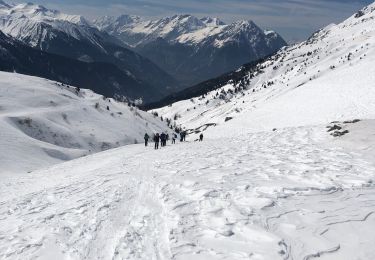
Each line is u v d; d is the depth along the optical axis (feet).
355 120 110.73
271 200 41.37
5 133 247.09
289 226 35.01
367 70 413.80
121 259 31.83
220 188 47.83
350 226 34.24
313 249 30.60
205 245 32.63
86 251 34.19
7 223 46.11
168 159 83.25
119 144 390.42
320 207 39.37
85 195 55.83
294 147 85.20
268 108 389.80
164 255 31.60
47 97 426.92
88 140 364.38
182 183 53.52
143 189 54.80
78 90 577.84
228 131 333.42
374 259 28.55
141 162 87.10
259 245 31.60
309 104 346.33
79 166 116.16
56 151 253.03
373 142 80.12
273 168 59.62
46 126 332.60
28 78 507.30
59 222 42.57
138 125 517.14
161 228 37.86
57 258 33.01
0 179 122.52
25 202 57.88
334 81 411.34
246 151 84.43
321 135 100.63
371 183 48.75
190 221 38.17
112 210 45.78
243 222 36.27
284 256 29.50
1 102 373.20
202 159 76.28
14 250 35.40
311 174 54.03
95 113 453.58
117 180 65.16
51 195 60.13
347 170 56.70
